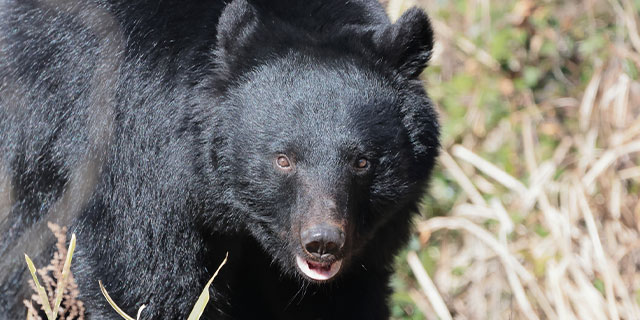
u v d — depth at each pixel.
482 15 16.42
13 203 10.59
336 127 9.36
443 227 14.70
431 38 10.14
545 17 16.34
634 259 14.37
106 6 10.08
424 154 10.05
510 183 14.90
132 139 9.91
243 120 9.59
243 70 9.77
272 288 11.15
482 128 15.70
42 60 10.23
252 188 9.59
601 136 15.44
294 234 9.37
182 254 10.11
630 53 15.68
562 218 14.33
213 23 10.15
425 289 13.79
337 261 9.43
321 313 11.24
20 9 10.48
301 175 9.33
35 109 10.25
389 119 9.66
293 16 10.34
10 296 10.86
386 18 11.19
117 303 10.12
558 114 16.02
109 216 10.02
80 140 10.02
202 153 9.84
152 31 9.95
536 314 13.80
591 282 13.84
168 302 10.19
